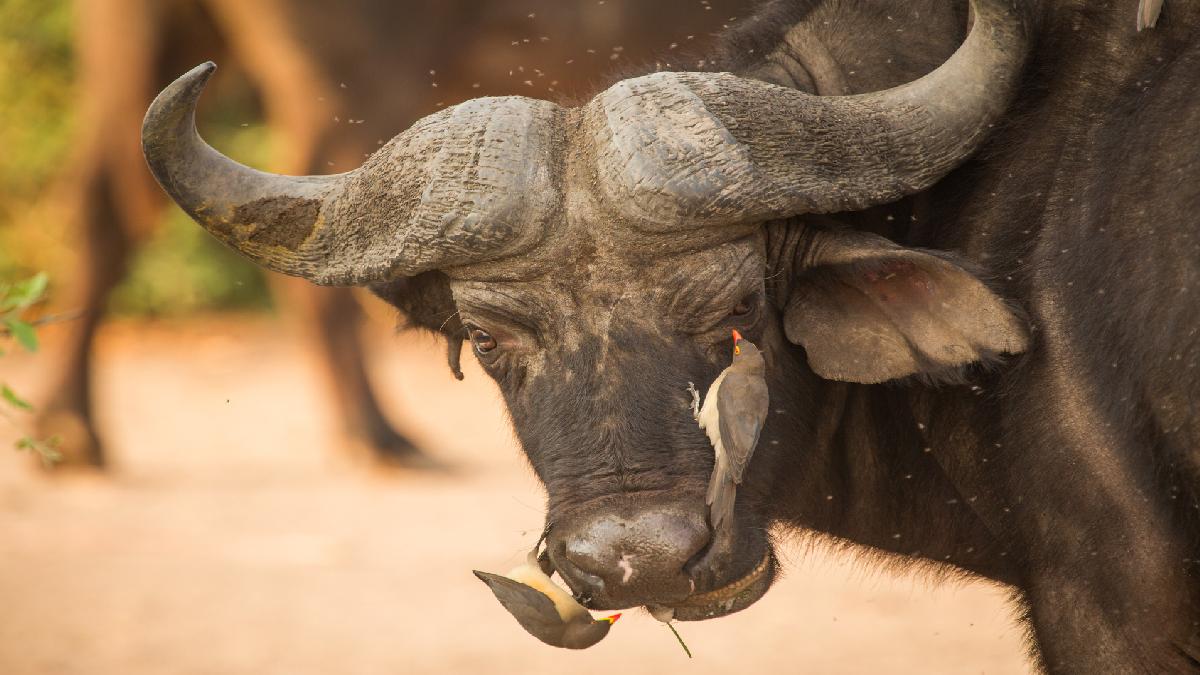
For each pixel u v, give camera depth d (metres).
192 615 27.30
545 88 45.97
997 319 14.24
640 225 13.62
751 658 24.69
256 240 14.83
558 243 13.85
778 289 14.88
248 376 57.56
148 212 42.88
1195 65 13.96
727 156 13.59
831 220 14.80
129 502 37.25
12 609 27.61
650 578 13.19
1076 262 14.45
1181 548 14.17
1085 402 14.38
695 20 45.34
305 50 42.94
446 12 44.38
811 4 16.64
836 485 17.05
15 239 67.94
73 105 68.25
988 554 16.86
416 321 16.17
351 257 14.44
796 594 28.94
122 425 47.94
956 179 15.33
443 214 13.76
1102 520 14.45
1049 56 14.98
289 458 43.31
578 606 13.60
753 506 15.05
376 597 28.61
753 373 13.58
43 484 39.22
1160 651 14.41
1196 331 13.44
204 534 33.84
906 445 16.56
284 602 28.30
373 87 43.62
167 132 14.49
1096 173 14.51
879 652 24.94
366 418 42.12
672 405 13.77
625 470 13.57
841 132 14.21
